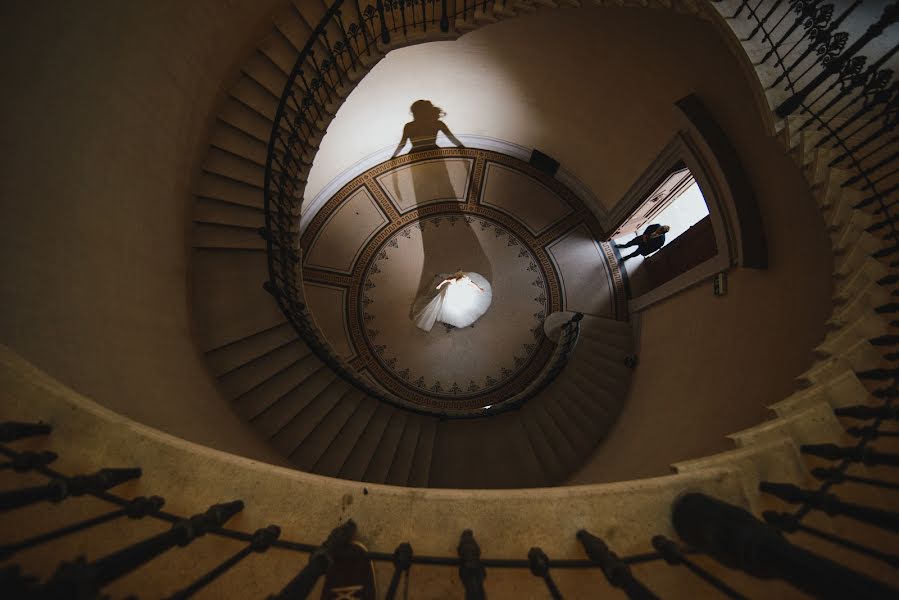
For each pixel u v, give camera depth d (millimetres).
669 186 5742
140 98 3248
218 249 4305
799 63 2967
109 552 1349
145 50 3219
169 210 3738
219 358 4129
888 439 1806
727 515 1218
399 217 7156
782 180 3535
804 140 2881
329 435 4578
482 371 6809
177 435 2582
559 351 6199
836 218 2736
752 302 3844
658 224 6504
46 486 1105
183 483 1472
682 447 3826
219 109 4395
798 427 1867
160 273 3510
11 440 1295
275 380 4324
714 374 4012
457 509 1476
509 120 6723
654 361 5473
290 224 4598
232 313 4219
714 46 3822
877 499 1649
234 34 4219
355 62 4461
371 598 1351
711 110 4234
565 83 5582
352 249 6988
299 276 4727
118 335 2723
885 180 2721
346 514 1459
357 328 6812
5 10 2277
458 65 5789
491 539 1438
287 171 4297
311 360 4609
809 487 1624
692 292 5031
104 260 2826
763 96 3006
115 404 2287
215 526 1262
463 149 7297
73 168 2654
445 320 6820
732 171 4039
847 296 2537
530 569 1303
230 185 4344
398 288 7000
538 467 5371
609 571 1174
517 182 7281
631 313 6652
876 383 2076
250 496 1470
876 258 2520
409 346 6840
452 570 1407
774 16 3211
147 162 3402
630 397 5707
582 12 4555
